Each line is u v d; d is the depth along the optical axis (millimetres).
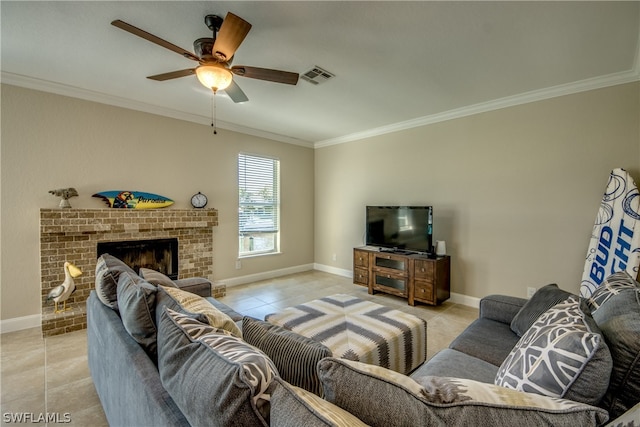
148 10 1861
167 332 1035
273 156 5059
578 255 2959
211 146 4262
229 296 4051
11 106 2834
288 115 4000
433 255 3672
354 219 5070
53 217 2928
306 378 974
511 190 3352
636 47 2256
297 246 5504
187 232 3975
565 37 2135
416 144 4191
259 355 824
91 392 1964
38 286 2996
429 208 3717
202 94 3291
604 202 2723
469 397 686
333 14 1899
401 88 3061
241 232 4688
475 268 3643
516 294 3336
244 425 681
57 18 1944
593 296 1521
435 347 2604
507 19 1936
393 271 3918
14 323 2879
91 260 3219
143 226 3502
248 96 3293
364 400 697
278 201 5184
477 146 3598
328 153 5492
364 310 2350
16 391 1966
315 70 2658
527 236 3256
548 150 3105
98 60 2520
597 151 2840
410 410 655
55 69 2693
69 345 2598
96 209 3184
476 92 3164
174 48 1875
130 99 3455
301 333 1920
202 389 747
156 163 3750
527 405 657
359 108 3688
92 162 3287
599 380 838
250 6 1824
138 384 1049
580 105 2916
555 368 898
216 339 938
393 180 4484
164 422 840
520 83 2932
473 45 2252
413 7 1826
